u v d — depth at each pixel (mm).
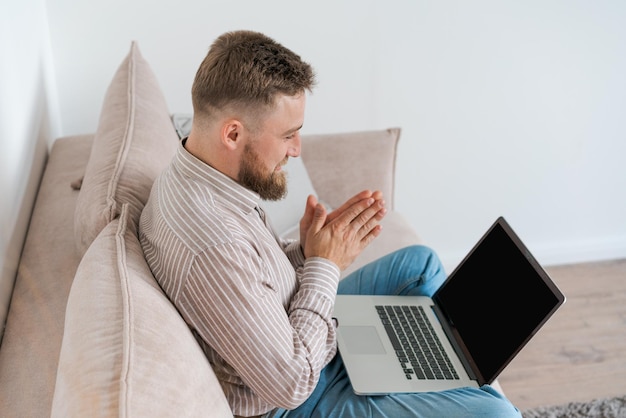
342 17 2309
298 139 1231
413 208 2691
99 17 2145
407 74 2438
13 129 1464
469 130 2566
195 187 1148
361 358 1430
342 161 2098
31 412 1053
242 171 1186
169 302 1064
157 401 808
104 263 1058
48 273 1338
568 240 2850
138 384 812
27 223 1578
